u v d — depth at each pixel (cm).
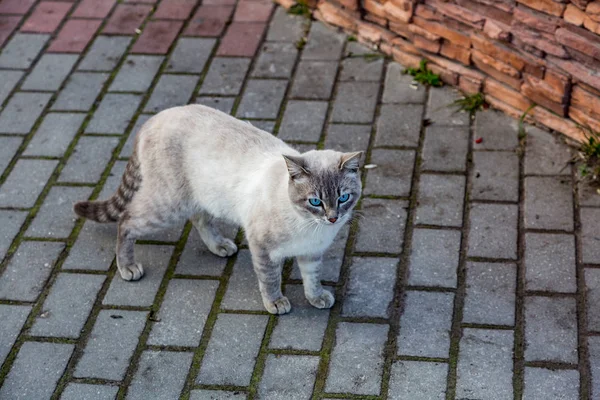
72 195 293
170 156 259
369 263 273
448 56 315
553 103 296
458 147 299
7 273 276
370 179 292
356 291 268
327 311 264
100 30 346
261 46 336
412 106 312
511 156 295
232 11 350
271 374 253
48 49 339
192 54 335
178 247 281
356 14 333
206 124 261
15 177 298
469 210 282
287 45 336
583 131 292
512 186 287
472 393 246
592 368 248
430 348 255
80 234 284
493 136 301
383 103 314
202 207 266
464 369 250
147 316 265
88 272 276
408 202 286
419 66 321
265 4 352
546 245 272
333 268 273
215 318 265
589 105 289
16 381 254
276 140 262
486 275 268
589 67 284
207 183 260
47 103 321
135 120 314
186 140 259
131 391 251
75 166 301
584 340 254
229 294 269
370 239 278
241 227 281
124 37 342
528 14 288
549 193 284
